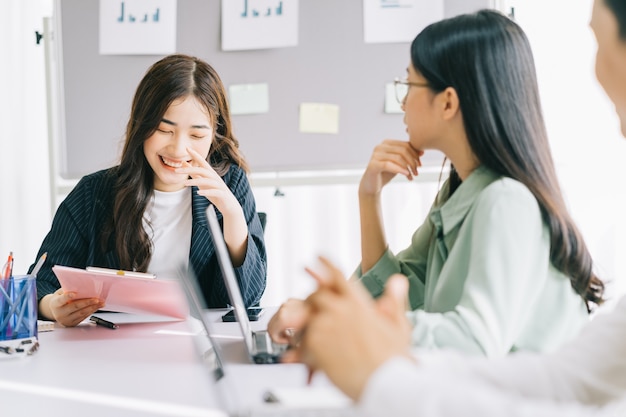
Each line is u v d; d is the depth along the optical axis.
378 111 2.69
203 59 2.71
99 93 2.73
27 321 1.32
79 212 1.88
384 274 1.44
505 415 0.44
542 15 2.77
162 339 1.37
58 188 2.80
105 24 2.72
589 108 2.76
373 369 0.46
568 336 1.11
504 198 1.08
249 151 2.71
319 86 2.69
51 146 2.77
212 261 1.85
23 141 2.91
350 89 2.69
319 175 2.84
